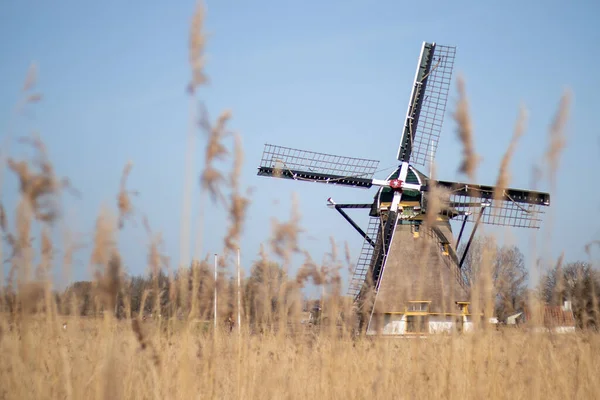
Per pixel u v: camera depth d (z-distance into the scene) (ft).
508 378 93.09
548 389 94.27
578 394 99.35
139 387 78.33
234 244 73.51
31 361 70.44
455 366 92.79
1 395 69.00
